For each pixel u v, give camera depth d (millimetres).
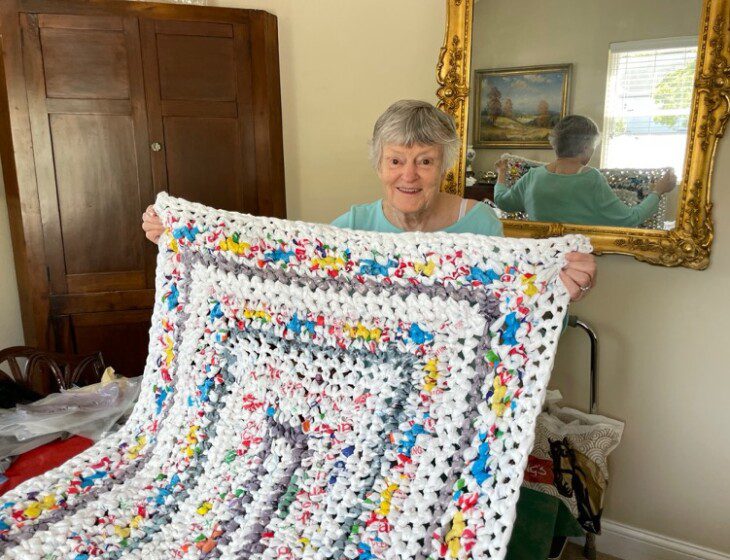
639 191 1565
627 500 1765
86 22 1683
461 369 914
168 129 1792
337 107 2152
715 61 1405
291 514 875
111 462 1025
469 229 1342
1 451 1211
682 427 1646
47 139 1712
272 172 1913
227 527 884
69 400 1356
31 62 1667
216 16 1772
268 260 1067
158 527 900
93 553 843
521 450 808
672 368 1628
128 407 1374
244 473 961
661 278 1595
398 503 846
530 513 1253
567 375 1799
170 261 1131
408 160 1196
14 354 1520
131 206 1809
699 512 1664
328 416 981
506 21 1648
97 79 1718
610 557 1787
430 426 896
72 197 1761
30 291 1778
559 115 1630
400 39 2014
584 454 1640
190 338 1094
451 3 1697
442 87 1756
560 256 892
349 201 2230
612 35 1529
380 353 988
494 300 913
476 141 1751
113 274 1830
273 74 1885
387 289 996
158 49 1741
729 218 1480
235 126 1850
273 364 1043
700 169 1468
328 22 2090
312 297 1034
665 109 1499
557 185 1662
